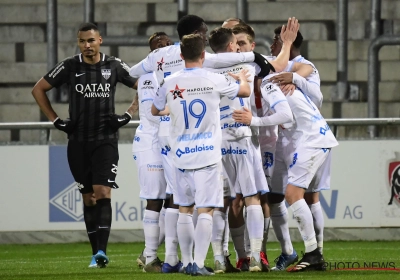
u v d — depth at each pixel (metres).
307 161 20.75
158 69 21.44
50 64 43.44
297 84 21.12
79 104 24.16
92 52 24.06
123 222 33.69
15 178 33.88
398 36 42.50
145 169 22.72
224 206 20.86
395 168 33.38
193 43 19.42
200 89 19.22
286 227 22.34
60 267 24.20
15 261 27.19
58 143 33.81
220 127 19.70
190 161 19.23
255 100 21.88
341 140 33.41
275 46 22.30
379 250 29.59
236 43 21.36
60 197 33.88
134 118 43.84
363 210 33.47
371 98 42.72
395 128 41.22
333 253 28.61
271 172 22.05
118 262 26.16
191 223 20.08
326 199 33.41
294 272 20.50
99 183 23.95
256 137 20.91
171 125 19.55
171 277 19.33
